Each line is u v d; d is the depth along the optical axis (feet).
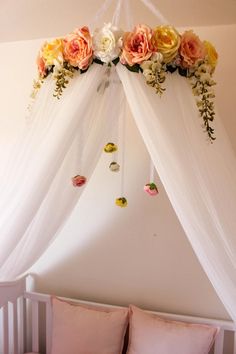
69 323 5.98
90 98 3.74
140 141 6.14
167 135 3.59
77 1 4.81
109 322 5.85
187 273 6.07
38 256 5.24
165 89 3.52
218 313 5.91
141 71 3.51
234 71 5.56
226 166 3.78
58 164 3.85
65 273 6.95
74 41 3.48
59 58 3.56
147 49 3.27
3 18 5.49
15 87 6.89
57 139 3.73
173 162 3.62
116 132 4.94
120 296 6.57
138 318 5.79
